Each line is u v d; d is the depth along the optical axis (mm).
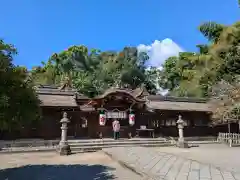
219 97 28094
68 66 55594
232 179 10008
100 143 21297
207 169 11891
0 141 21109
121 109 25297
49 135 22984
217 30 35875
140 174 11859
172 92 50406
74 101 24609
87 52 61500
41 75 52062
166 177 10688
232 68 32594
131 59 58625
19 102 9820
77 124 24688
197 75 40094
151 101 28594
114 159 15922
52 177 11883
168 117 27422
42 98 23688
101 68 57562
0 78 9148
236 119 24641
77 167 13969
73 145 20234
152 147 22406
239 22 34812
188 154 18234
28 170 13336
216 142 26188
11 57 9703
